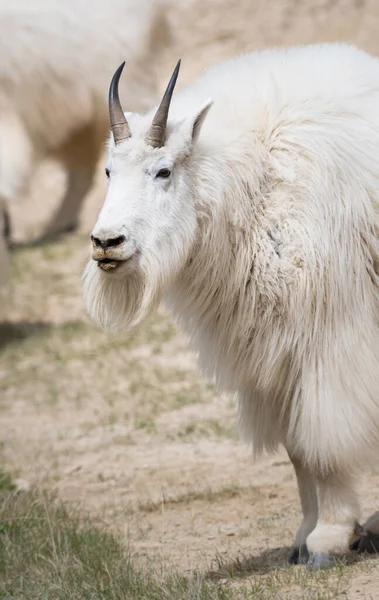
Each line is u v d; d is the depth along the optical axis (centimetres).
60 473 2791
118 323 1845
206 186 1817
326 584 1694
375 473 1992
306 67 1927
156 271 1770
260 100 1884
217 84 1930
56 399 3506
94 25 4766
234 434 2984
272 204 1842
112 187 1791
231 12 6075
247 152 1844
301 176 1831
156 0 4872
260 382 1902
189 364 3725
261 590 1684
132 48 4797
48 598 1769
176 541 2172
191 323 1942
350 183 1833
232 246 1848
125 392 3516
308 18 6097
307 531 1930
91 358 3906
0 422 3309
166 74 5903
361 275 1841
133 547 2130
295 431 1898
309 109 1866
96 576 1852
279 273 1825
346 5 6069
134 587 1755
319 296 1814
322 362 1834
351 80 1912
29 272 5041
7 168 4825
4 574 1956
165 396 3419
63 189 6053
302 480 1942
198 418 3173
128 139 1798
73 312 4512
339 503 1850
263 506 2378
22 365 3900
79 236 5638
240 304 1861
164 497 2516
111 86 1808
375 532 1889
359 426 1831
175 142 1788
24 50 4734
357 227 1833
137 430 3125
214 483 2588
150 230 1766
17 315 4500
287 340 1845
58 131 4956
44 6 4744
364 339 1842
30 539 2120
